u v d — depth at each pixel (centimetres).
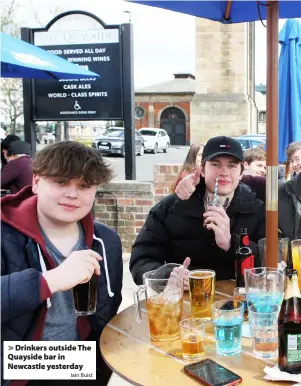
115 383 281
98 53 551
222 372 137
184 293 211
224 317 153
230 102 2017
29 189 192
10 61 393
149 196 537
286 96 483
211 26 1998
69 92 563
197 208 243
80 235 191
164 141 3017
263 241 214
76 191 173
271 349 149
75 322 185
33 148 577
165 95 4391
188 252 249
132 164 577
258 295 176
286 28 479
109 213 548
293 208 280
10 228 178
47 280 158
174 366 145
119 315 192
